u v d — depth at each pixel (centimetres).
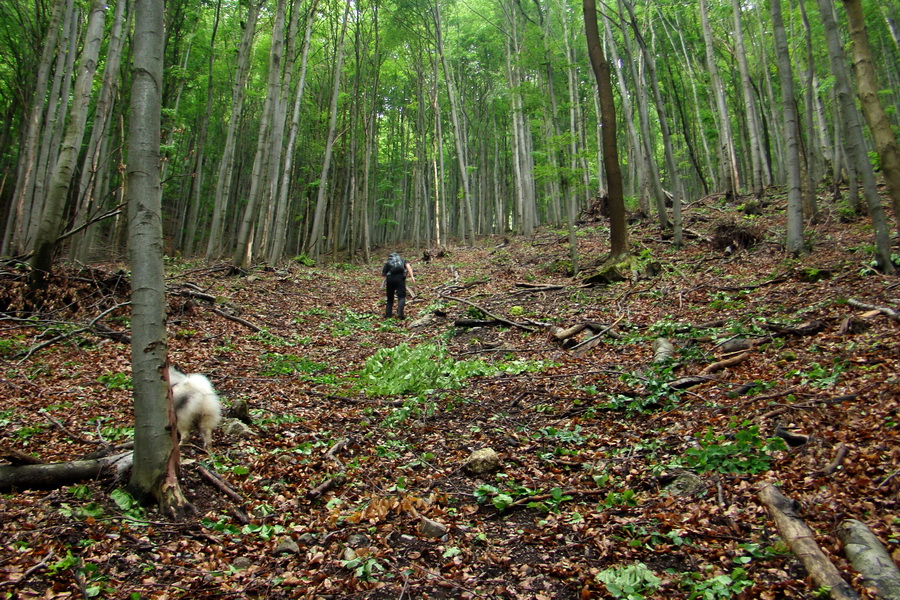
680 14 2516
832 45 827
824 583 262
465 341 1019
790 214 1158
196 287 1191
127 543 328
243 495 408
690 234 1623
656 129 3306
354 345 1035
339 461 483
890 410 412
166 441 375
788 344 644
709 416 507
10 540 314
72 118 933
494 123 3494
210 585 297
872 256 941
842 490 341
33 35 1842
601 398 613
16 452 374
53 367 706
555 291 1295
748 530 329
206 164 3238
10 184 2553
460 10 3384
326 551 340
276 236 1888
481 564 330
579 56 2598
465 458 496
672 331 827
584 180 2586
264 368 820
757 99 2619
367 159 2650
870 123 677
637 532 343
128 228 375
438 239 2842
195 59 2514
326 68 2912
